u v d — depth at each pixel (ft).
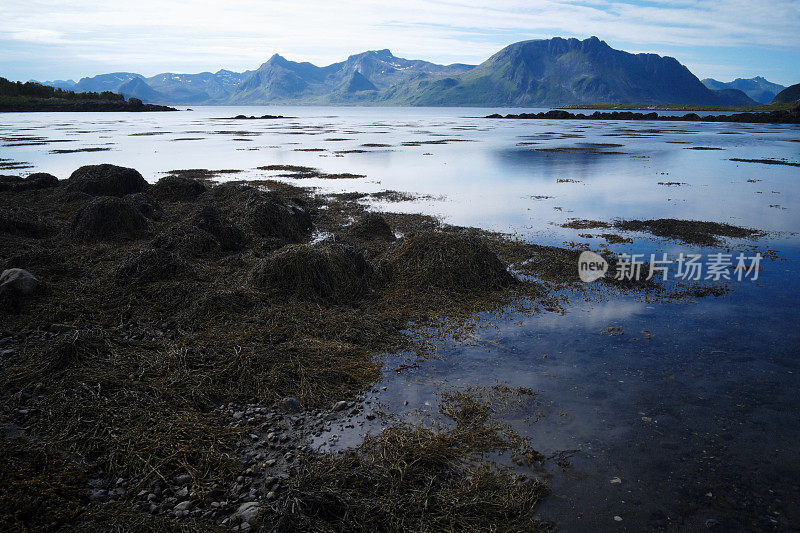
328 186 73.92
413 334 24.14
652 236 43.16
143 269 29.07
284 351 21.22
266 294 26.86
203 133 212.02
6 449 14.53
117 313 25.23
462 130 240.73
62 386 18.03
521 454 15.20
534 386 19.13
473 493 13.53
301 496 12.76
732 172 86.33
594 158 110.93
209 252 35.60
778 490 13.55
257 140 173.27
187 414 16.87
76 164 95.86
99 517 12.41
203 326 23.85
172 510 12.91
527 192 67.87
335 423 16.88
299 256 28.25
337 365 20.49
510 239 42.50
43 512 12.33
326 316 25.40
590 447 15.48
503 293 29.63
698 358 21.18
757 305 27.14
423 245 32.91
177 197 58.08
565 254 36.78
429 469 14.66
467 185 74.43
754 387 18.80
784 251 37.76
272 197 48.93
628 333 23.88
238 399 18.30
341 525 12.35
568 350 22.17
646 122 308.40
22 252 32.17
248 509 12.66
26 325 23.49
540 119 423.23
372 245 39.58
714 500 13.23
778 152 121.19
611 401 18.01
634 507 13.03
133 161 104.53
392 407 17.81
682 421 16.72
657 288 30.17
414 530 12.28
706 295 28.91
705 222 47.85
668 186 71.92
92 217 39.34
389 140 174.29
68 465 14.29
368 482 13.89
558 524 12.55
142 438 15.37
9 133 187.93
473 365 20.93
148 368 19.52
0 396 17.75
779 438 15.78
